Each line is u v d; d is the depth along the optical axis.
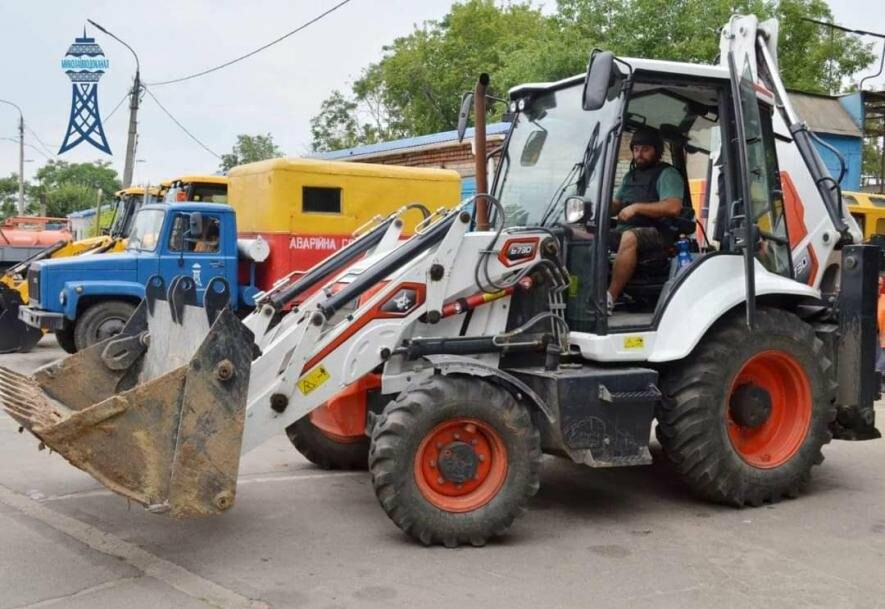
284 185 11.70
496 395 5.05
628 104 5.76
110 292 11.56
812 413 6.00
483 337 5.32
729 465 5.70
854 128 22.55
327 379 5.06
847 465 7.03
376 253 6.05
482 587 4.45
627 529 5.42
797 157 6.66
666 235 6.14
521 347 5.37
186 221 11.71
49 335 16.22
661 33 22.34
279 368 5.01
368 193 12.20
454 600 4.28
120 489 4.34
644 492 6.24
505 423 5.05
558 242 5.46
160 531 5.26
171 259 11.67
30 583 4.43
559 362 5.46
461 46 35.47
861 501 6.03
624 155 6.23
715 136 6.25
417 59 35.25
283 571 4.63
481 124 5.96
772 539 5.24
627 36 22.52
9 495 5.97
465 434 5.08
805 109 22.19
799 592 4.42
